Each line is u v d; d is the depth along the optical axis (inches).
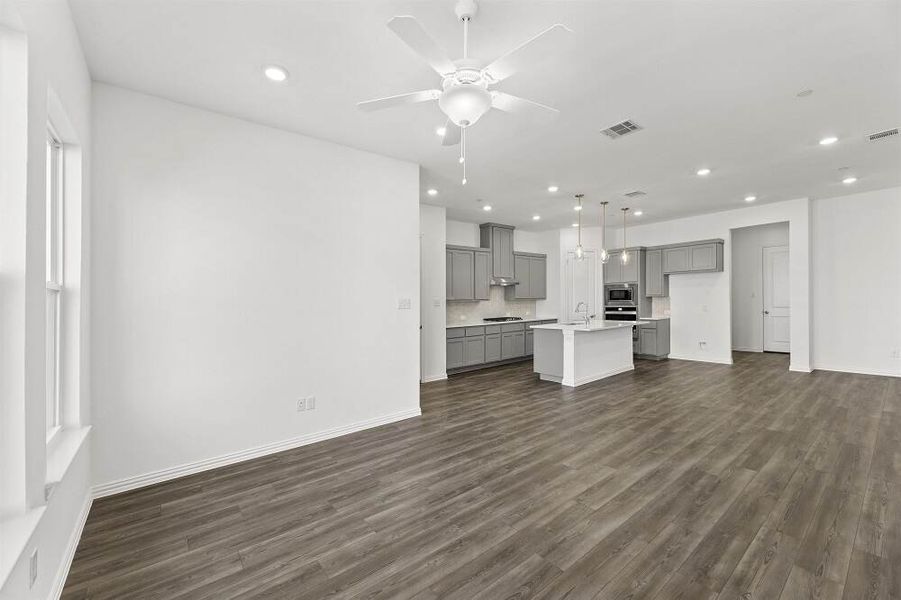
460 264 285.4
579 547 80.4
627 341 269.4
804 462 118.7
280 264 135.3
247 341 128.3
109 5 78.5
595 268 335.9
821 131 143.0
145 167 111.6
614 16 83.2
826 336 251.9
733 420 159.5
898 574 71.0
